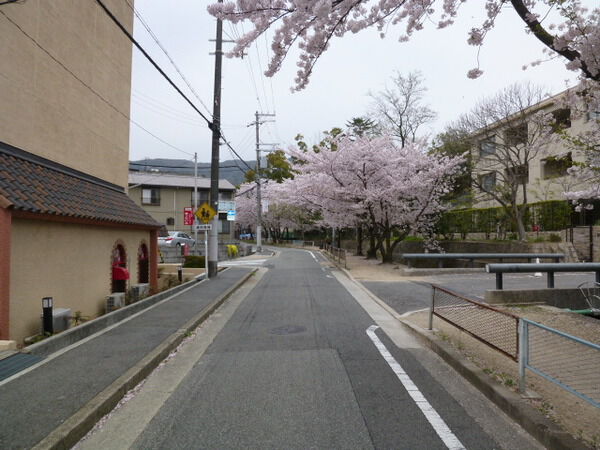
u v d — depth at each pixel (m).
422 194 21.42
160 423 4.11
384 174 21.02
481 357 5.77
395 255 28.03
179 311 9.59
